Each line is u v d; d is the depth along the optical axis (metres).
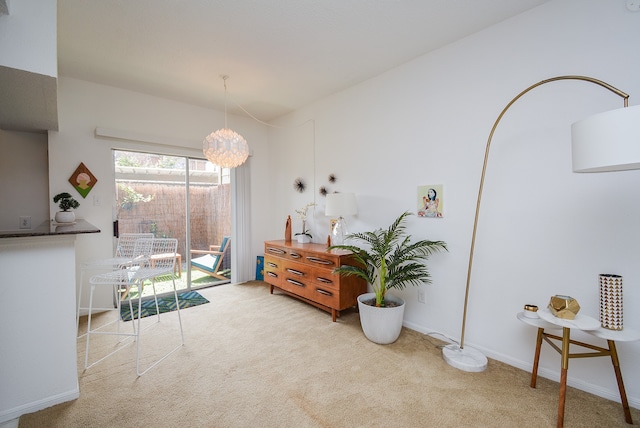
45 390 1.66
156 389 1.82
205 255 4.22
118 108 3.36
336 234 3.28
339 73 3.00
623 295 1.66
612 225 1.70
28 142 2.99
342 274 2.86
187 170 4.02
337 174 3.52
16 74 1.47
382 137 2.99
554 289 1.92
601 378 1.76
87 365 2.09
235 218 4.34
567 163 1.86
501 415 1.59
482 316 2.27
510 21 2.10
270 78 3.11
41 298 1.67
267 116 4.44
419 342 2.46
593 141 1.18
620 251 1.68
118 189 3.49
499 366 2.09
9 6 1.39
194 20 2.11
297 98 3.70
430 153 2.58
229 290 3.99
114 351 2.29
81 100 3.13
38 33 1.47
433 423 1.53
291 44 2.45
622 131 1.10
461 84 2.37
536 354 1.84
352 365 2.09
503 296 2.15
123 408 1.65
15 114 2.33
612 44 1.70
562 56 1.88
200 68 2.88
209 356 2.22
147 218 3.71
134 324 2.82
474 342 2.32
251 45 2.46
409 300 2.79
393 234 2.68
